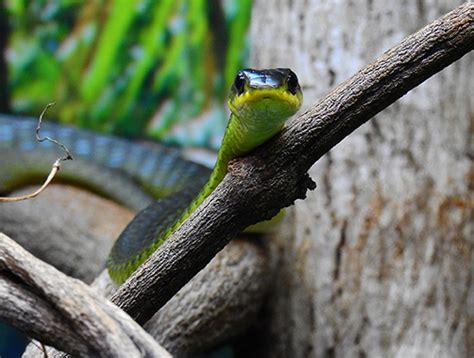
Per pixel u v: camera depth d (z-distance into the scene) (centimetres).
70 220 403
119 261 295
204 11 514
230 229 193
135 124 516
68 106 514
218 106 510
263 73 216
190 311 325
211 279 335
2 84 509
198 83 513
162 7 516
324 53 372
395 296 349
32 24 512
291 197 196
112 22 517
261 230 357
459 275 353
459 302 351
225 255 349
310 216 366
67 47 515
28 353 233
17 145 436
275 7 395
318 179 365
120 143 441
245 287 348
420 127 358
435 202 355
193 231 190
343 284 357
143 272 191
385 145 358
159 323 317
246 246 360
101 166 433
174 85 514
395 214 353
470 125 362
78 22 517
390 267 352
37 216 406
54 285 150
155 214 308
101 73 517
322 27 374
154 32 517
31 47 512
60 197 420
